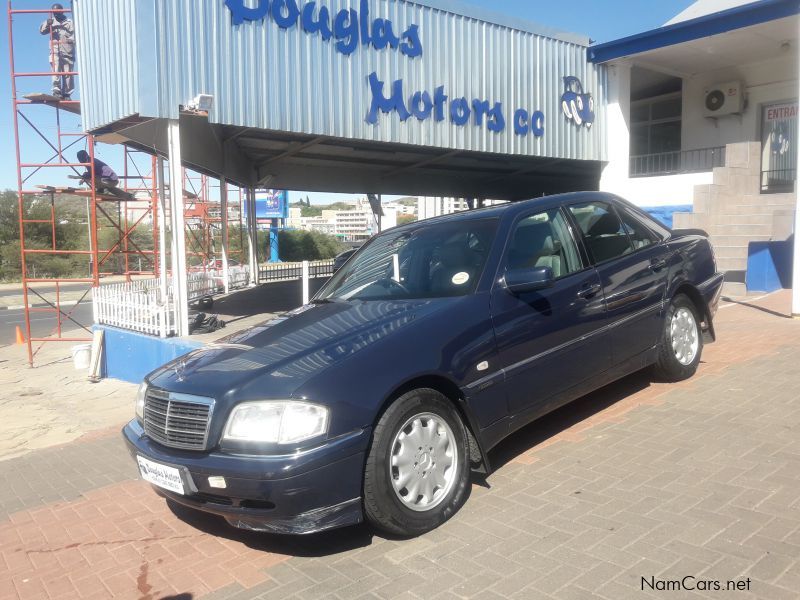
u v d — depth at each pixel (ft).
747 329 26.05
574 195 17.83
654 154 60.70
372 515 11.76
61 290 111.34
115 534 14.42
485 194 90.48
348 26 39.52
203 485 11.65
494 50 47.78
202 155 45.55
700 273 19.93
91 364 36.17
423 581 10.77
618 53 52.75
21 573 13.11
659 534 11.19
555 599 9.79
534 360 14.57
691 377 19.85
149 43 32.24
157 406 12.92
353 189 73.31
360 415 11.51
